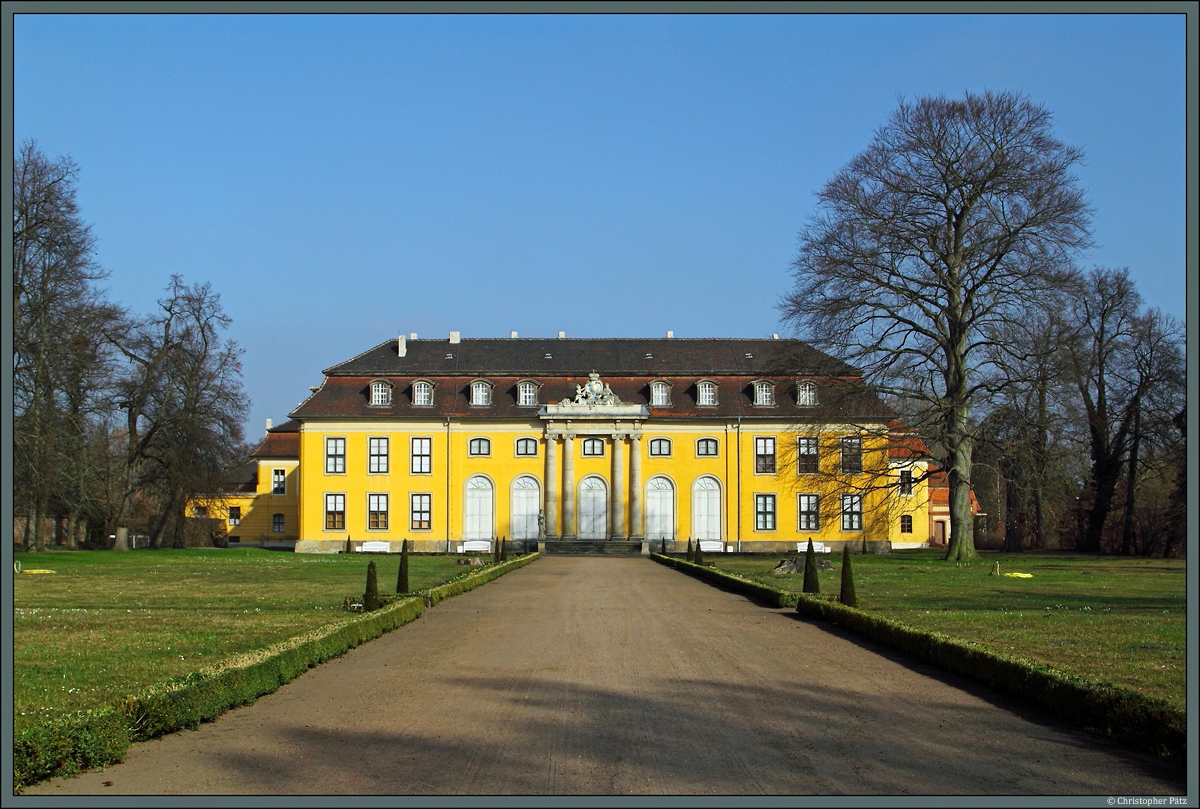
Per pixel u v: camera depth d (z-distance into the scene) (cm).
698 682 1789
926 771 1210
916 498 9250
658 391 8188
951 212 5650
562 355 8538
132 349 6956
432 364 8394
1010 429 5688
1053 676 1540
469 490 8069
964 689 1728
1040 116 5450
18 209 5162
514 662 2023
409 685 1767
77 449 5769
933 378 5759
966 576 4434
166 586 3844
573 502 8019
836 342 5825
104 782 1171
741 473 8044
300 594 3481
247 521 10075
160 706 1381
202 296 7306
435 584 3928
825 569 4897
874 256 5638
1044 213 5288
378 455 8081
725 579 4044
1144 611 2811
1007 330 5459
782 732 1408
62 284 5381
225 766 1241
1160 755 1279
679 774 1197
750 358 8488
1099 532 7050
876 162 5703
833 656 2103
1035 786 1146
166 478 7269
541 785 1151
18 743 1156
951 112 5531
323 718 1504
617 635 2452
